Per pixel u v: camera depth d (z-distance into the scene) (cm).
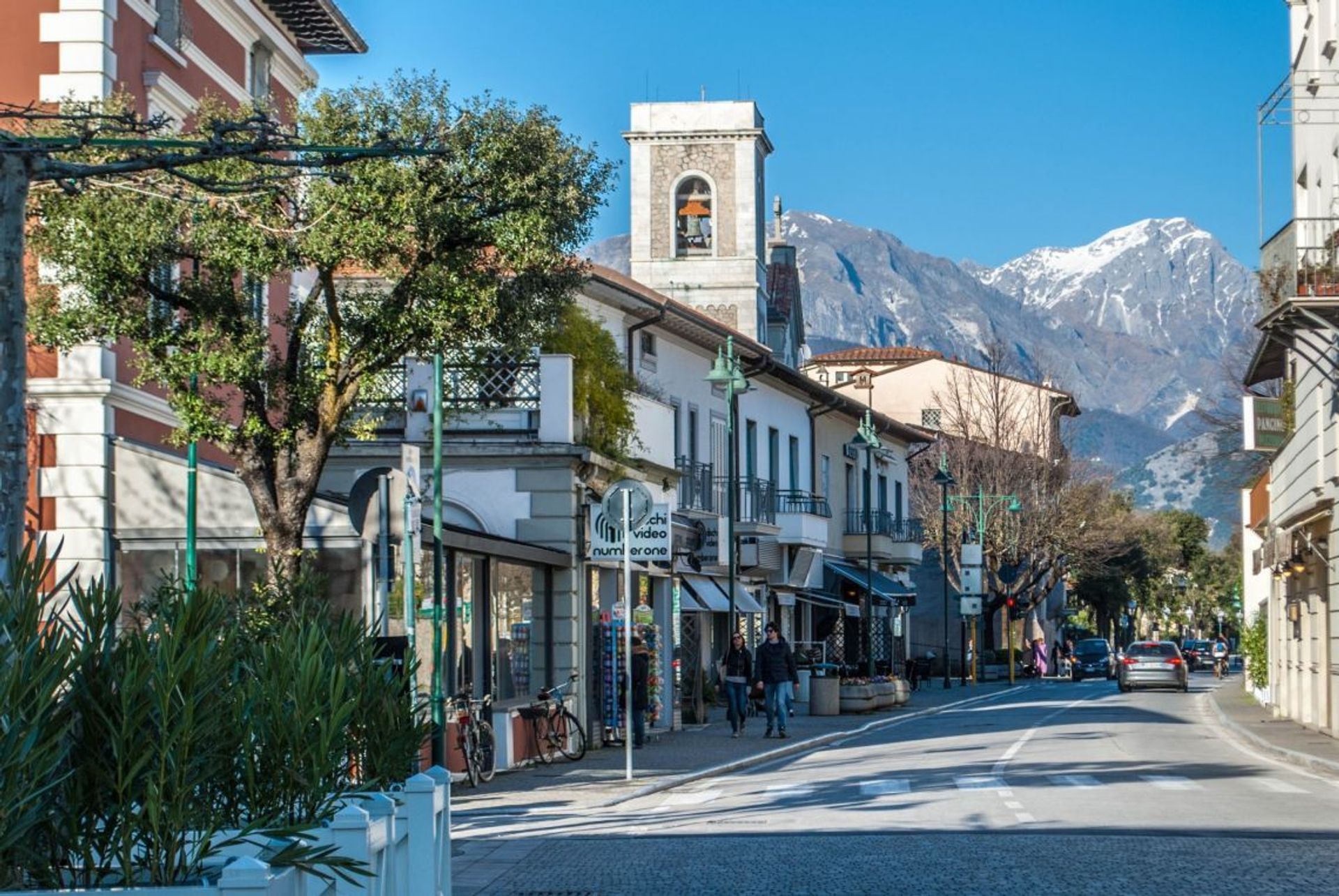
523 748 2592
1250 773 2383
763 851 1539
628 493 2386
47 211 1811
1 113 1095
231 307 1964
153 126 1108
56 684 605
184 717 649
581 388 2950
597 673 3078
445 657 2319
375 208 1855
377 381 2078
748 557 4378
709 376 3594
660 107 7294
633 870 1430
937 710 4706
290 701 783
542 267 2008
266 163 1117
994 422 8125
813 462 5728
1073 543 8081
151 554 2262
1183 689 6078
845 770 2556
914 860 1431
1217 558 14588
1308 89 3491
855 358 8875
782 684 3350
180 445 2077
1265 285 2969
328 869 733
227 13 2758
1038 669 8594
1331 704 3238
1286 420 3753
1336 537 3153
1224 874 1307
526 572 2752
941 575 8431
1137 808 1867
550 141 1964
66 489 2239
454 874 1428
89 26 2258
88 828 645
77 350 2247
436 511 1873
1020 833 1638
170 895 614
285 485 2017
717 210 7238
